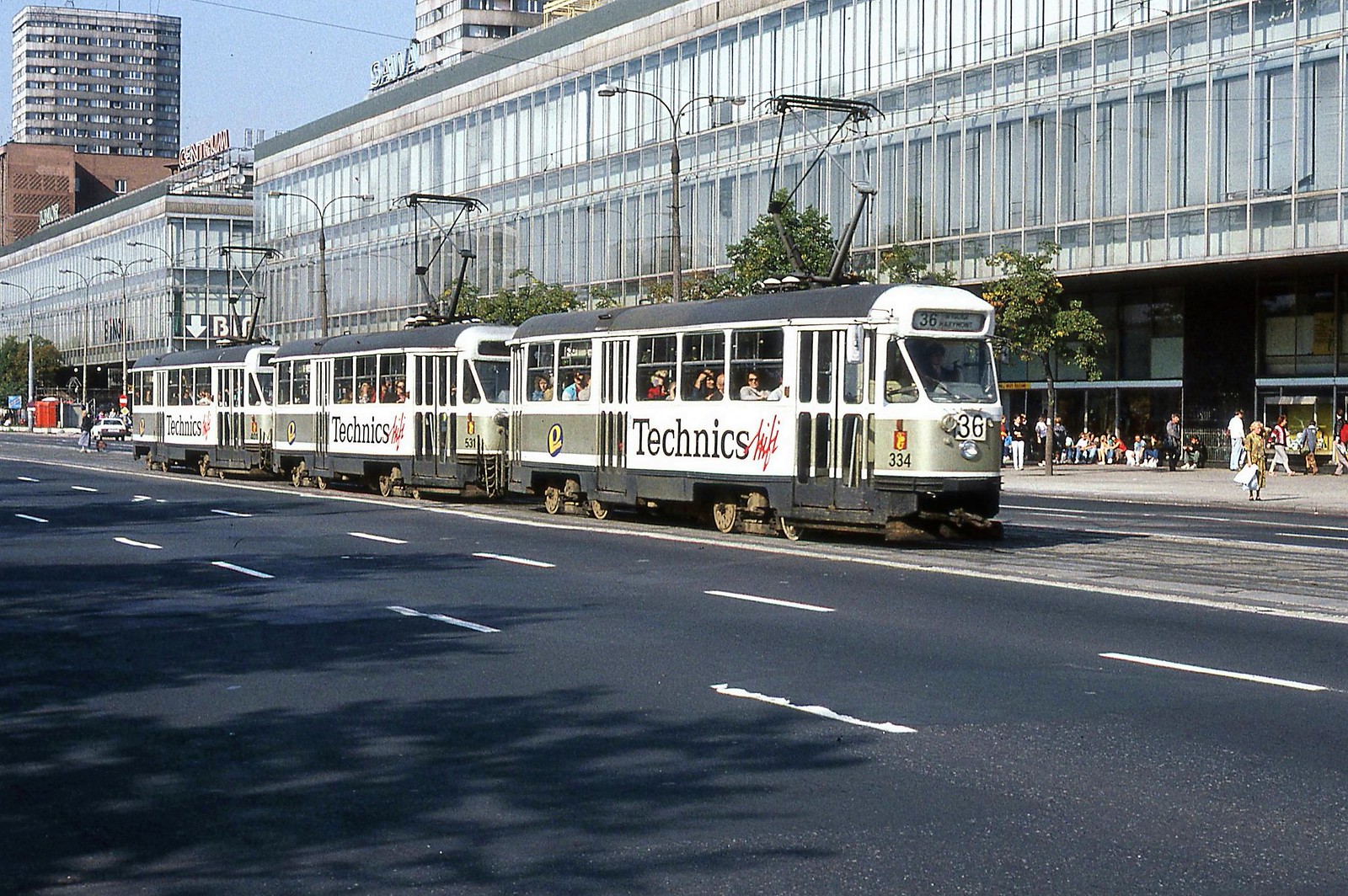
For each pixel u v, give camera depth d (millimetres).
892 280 46438
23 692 10508
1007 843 6668
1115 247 45031
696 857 6484
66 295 133125
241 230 109812
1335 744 8578
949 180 49500
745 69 56250
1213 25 42500
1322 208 40250
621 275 62094
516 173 68875
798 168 54250
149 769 8242
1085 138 45719
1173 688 10273
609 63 62781
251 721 9484
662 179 59906
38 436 102062
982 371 21078
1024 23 47281
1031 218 47188
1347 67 39594
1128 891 5996
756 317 22516
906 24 50688
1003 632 12836
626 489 25484
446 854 6590
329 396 36781
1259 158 41594
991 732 8930
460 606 14820
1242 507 32875
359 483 38625
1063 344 45625
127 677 11094
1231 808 7215
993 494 20969
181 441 46781
